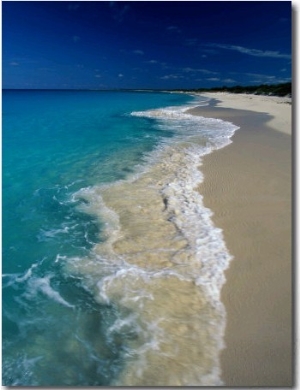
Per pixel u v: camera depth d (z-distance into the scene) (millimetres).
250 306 4340
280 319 4117
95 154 12422
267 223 6430
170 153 12086
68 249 5852
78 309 4434
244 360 3582
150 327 4047
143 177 9391
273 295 4531
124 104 42469
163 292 4625
